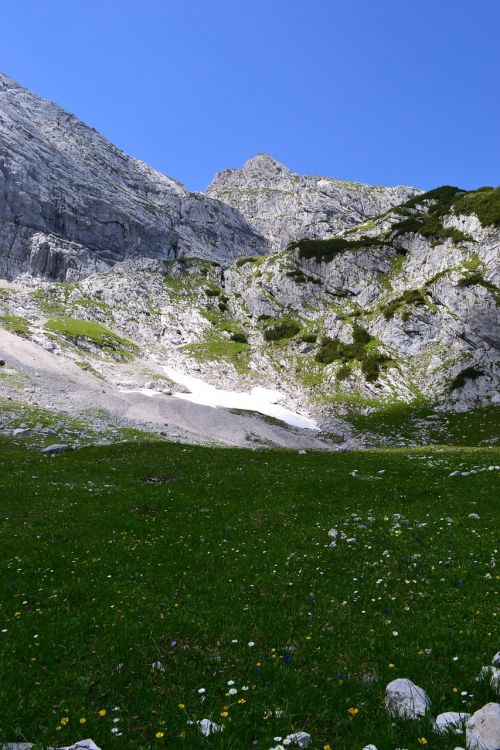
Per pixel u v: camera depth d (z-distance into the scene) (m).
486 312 114.69
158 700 8.78
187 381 118.62
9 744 7.22
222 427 87.06
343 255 158.75
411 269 147.50
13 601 13.98
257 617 12.70
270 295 163.75
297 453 44.62
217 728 7.56
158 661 10.30
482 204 140.00
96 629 12.09
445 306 124.19
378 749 6.94
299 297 159.12
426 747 6.86
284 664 10.02
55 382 86.56
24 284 171.75
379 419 102.56
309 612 12.90
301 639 11.20
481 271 124.44
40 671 9.94
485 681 8.64
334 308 152.38
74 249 193.88
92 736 7.61
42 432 55.94
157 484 32.78
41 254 183.25
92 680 9.50
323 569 16.50
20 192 186.12
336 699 8.51
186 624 12.17
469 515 22.47
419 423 98.12
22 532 21.38
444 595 13.66
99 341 125.25
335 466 36.94
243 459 40.88
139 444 48.25
